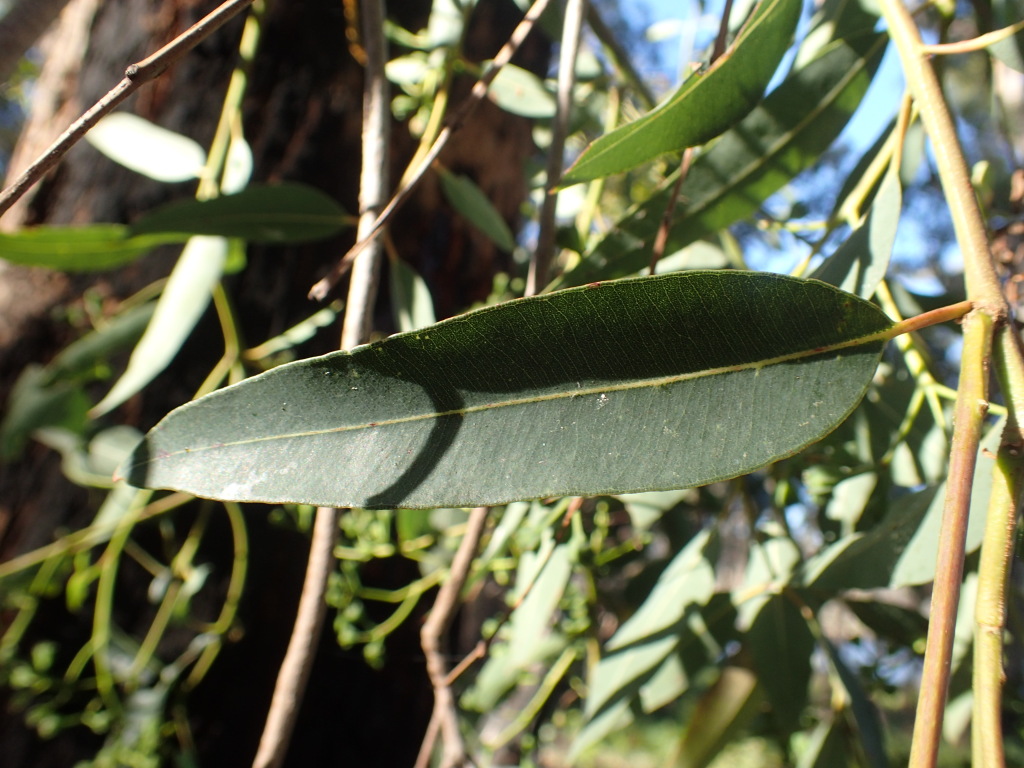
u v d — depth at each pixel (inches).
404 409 5.1
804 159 9.0
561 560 11.7
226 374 14.7
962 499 4.0
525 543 11.3
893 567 7.7
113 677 13.9
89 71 15.5
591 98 16.1
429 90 14.6
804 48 10.7
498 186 17.4
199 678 14.1
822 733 10.3
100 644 13.7
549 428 5.0
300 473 5.0
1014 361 4.6
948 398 10.1
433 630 9.5
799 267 9.1
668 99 7.1
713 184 9.0
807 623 10.3
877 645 12.3
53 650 13.8
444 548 13.5
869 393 10.8
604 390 5.0
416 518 13.2
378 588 15.1
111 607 14.1
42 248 11.1
